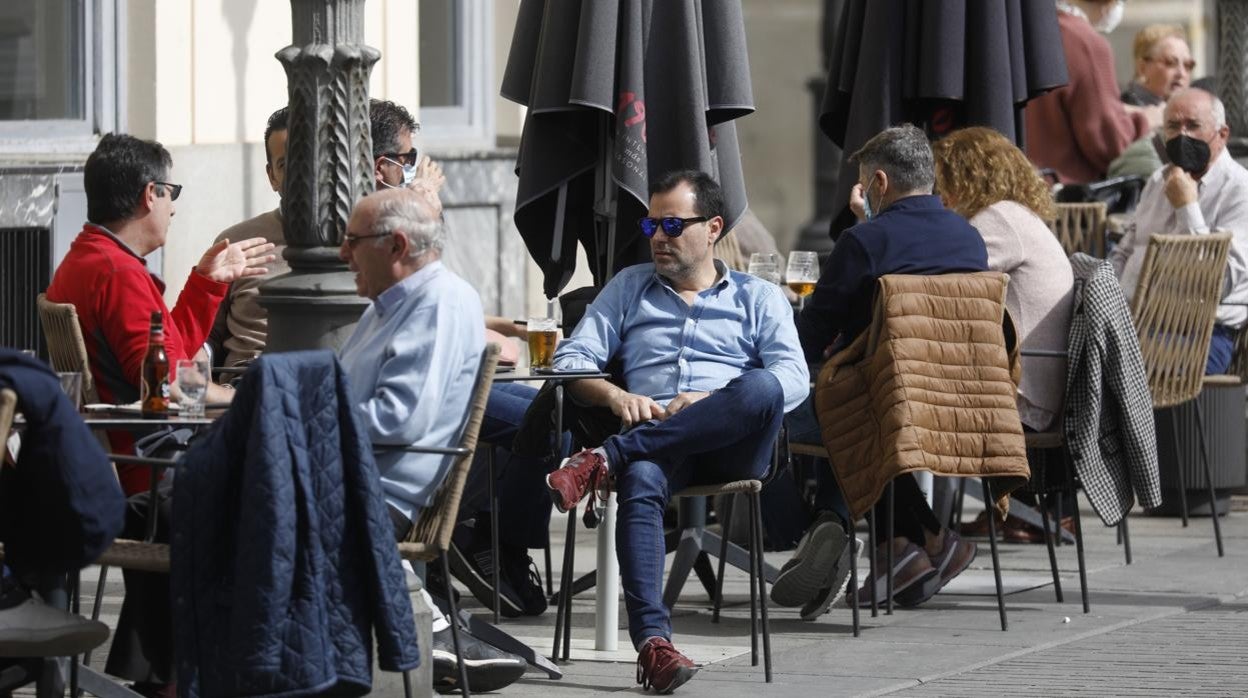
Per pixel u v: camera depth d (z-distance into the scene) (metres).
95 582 19.20
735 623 17.70
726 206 18.14
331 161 13.62
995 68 20.72
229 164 24.14
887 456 16.45
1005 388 16.78
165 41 23.55
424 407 12.54
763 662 15.66
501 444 16.56
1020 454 16.75
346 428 11.14
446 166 28.92
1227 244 22.00
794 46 60.56
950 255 17.59
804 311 17.81
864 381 16.78
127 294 14.96
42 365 10.56
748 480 15.38
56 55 23.48
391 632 11.07
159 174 15.42
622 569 14.80
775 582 17.62
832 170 42.81
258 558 10.74
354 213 12.98
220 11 24.28
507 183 29.73
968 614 18.16
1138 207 24.66
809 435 17.67
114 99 23.56
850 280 17.50
